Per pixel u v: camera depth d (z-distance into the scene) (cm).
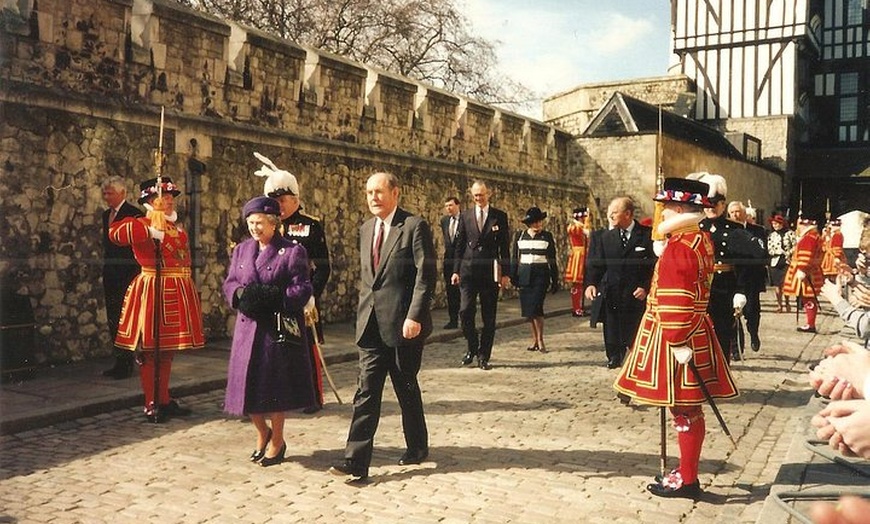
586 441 504
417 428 451
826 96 3325
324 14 2156
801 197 2959
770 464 452
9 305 653
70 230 765
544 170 1988
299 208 584
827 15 3319
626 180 2078
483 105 1673
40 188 737
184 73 945
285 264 434
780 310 1430
